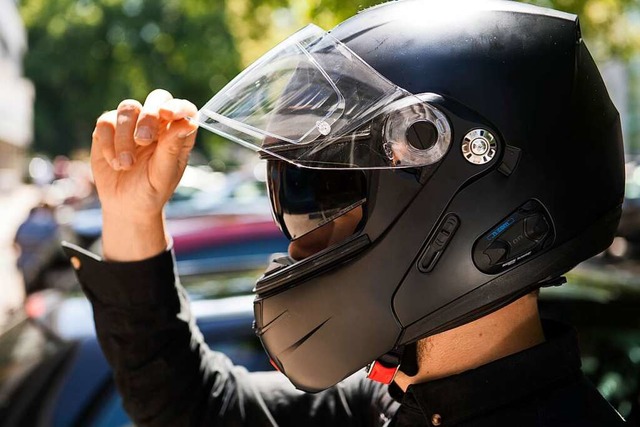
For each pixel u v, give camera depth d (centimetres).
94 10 3369
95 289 166
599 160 145
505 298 139
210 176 1140
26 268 677
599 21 746
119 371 166
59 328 301
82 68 3441
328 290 143
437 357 145
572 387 141
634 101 1275
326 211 146
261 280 150
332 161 140
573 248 141
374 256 140
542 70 142
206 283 361
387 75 142
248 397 173
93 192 1132
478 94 139
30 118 4147
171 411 166
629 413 264
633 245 563
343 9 368
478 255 137
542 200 138
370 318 140
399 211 139
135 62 3028
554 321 154
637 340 278
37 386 275
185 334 170
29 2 4006
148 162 159
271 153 143
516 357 140
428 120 137
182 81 2872
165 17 2481
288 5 586
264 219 619
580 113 144
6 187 3647
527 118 139
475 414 139
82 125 4131
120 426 265
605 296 297
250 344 286
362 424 172
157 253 166
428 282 138
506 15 147
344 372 143
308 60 146
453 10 148
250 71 151
